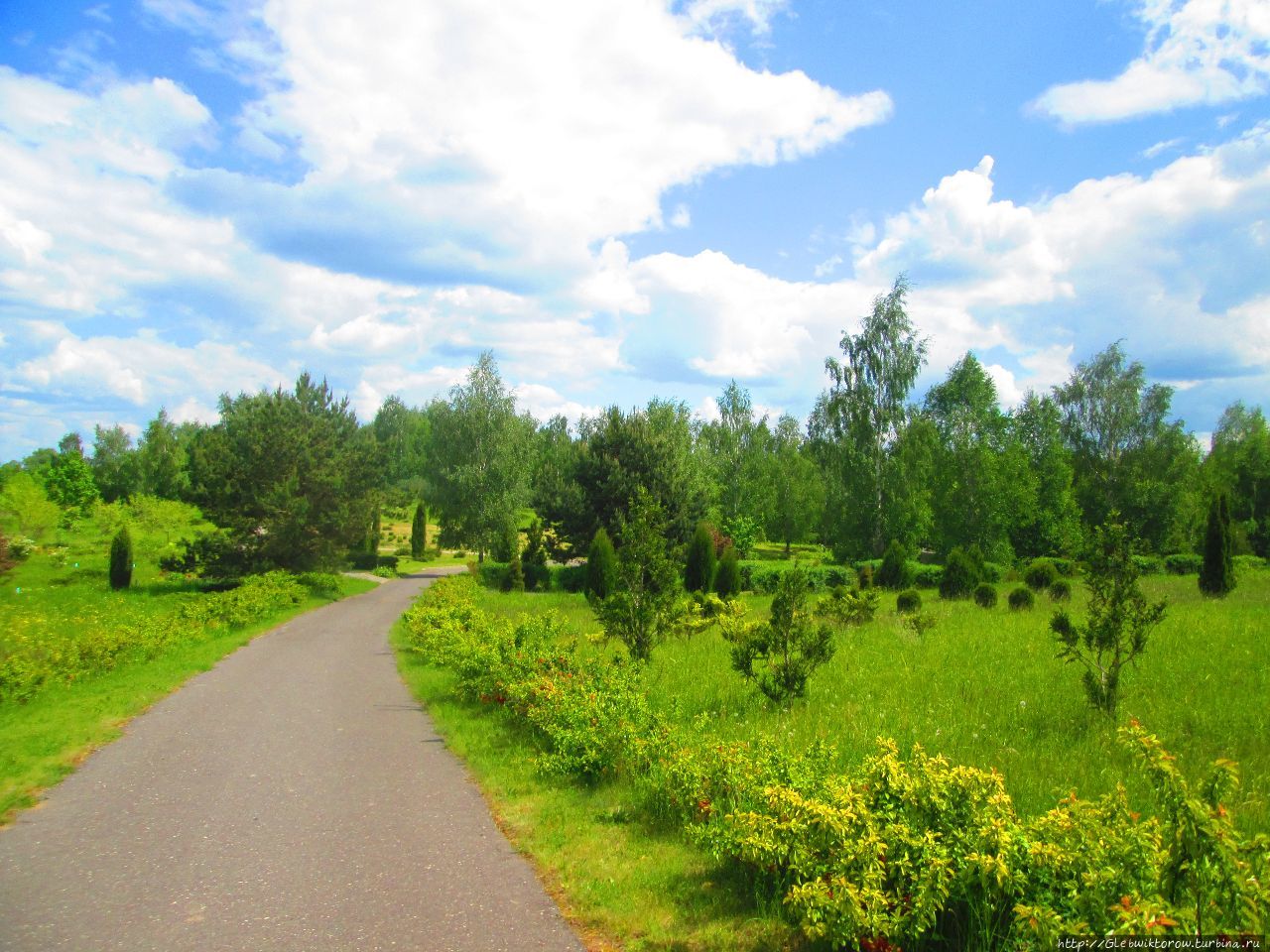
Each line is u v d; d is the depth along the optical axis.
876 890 3.57
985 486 42.91
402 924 4.20
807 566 33.16
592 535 33.94
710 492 42.34
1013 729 7.32
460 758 7.92
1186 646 10.88
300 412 33.09
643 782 6.26
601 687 8.17
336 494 32.06
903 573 28.27
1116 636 7.75
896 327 40.03
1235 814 4.79
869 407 40.19
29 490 39.19
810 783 4.76
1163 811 3.47
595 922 4.23
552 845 5.39
